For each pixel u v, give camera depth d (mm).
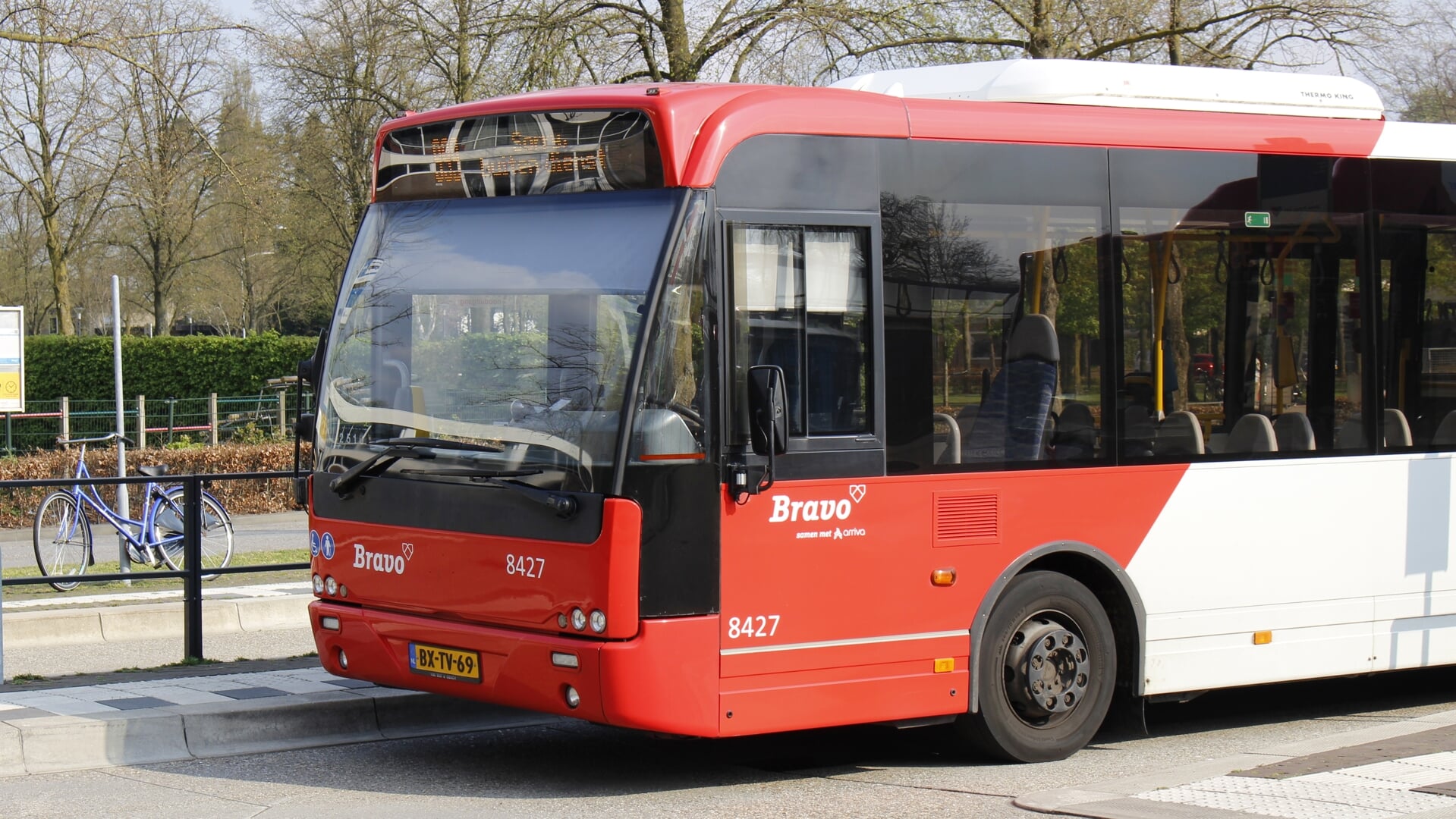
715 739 8531
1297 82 8828
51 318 58938
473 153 7391
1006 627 7602
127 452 23875
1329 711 9734
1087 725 7887
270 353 40938
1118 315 7973
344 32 35719
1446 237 9102
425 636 7164
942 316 7422
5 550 18578
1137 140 8102
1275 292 8523
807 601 6965
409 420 7363
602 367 6660
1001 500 7555
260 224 44562
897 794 7047
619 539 6469
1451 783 6598
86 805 6727
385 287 7598
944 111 7543
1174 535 8125
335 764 7668
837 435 7086
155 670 9422
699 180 6734
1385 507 8828
